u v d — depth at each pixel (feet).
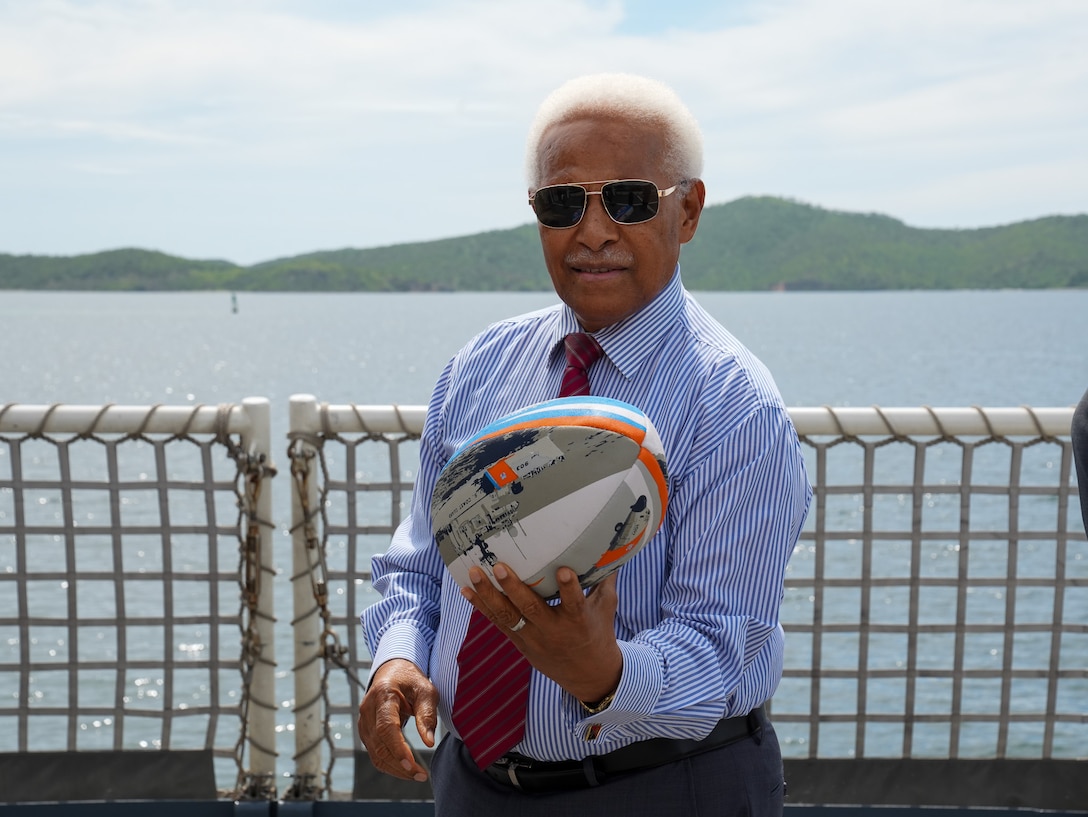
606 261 5.99
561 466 4.95
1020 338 489.26
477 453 5.13
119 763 10.02
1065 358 349.82
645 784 6.01
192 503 99.50
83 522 92.73
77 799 10.00
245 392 247.09
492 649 6.10
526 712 6.00
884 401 223.30
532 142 6.31
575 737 5.93
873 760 10.07
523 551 4.95
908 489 10.01
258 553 9.88
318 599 9.87
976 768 10.03
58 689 49.16
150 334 577.02
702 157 6.29
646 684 5.28
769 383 6.16
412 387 250.98
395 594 7.00
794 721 10.25
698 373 6.07
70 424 9.80
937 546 80.38
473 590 5.08
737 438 5.85
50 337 546.67
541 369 6.62
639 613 6.00
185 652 53.72
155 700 47.39
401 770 6.05
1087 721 10.05
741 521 5.84
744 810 6.19
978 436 9.93
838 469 115.65
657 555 6.00
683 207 6.37
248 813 9.90
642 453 5.04
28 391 256.52
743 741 6.29
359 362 349.61
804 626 10.25
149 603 63.21
